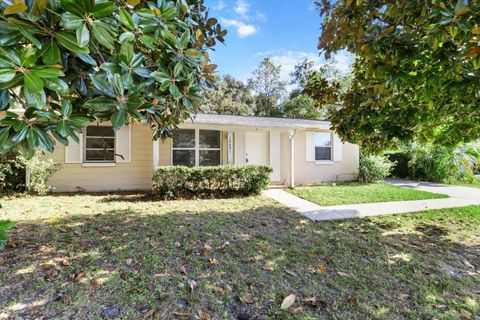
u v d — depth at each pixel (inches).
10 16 43.3
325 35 123.8
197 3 97.7
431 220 199.8
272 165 410.6
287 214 214.5
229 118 381.1
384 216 210.5
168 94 74.3
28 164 258.8
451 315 85.2
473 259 129.3
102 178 317.4
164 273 105.4
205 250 128.6
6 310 80.3
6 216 187.5
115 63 58.3
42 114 48.2
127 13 57.5
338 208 238.8
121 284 96.3
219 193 294.5
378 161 429.1
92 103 52.8
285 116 1033.5
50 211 205.5
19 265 107.9
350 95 153.9
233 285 99.0
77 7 45.9
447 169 410.9
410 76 104.7
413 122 133.1
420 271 115.0
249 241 144.4
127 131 325.7
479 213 220.1
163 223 174.2
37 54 45.5
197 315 81.4
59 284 94.9
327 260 123.0
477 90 95.7
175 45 67.1
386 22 103.0
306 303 89.3
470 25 69.2
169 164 342.3
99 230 155.9
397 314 85.4
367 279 106.7
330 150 438.9
